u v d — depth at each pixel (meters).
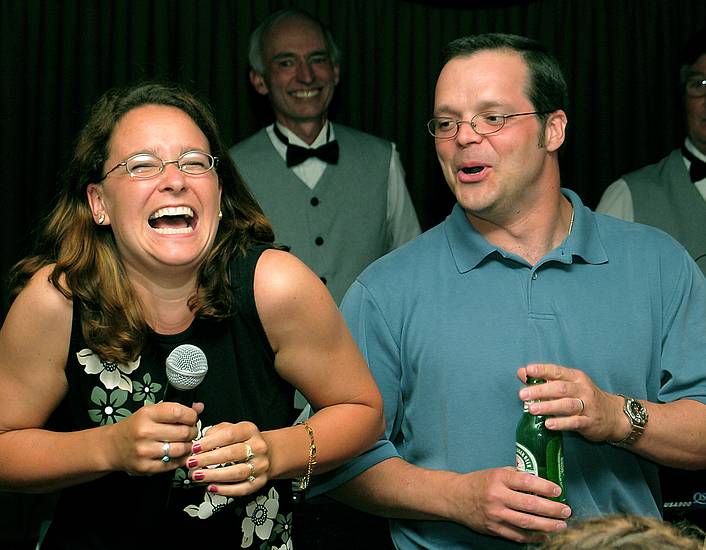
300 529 3.78
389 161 4.89
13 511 5.10
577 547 1.24
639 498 2.66
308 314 2.38
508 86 2.63
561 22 5.55
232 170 2.47
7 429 2.39
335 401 2.49
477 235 2.70
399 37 5.46
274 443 2.29
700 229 4.48
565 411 2.37
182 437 2.13
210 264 2.37
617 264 2.69
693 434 2.56
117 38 5.21
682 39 5.58
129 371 2.37
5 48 5.13
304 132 4.73
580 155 5.61
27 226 5.20
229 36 5.29
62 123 5.21
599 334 2.62
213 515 2.39
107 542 2.39
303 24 4.68
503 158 2.62
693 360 2.65
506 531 2.43
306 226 4.71
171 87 2.42
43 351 2.35
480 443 2.60
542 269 2.67
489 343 2.62
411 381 2.70
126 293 2.35
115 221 2.32
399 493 2.59
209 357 2.39
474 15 5.50
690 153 4.52
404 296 2.71
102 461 2.20
